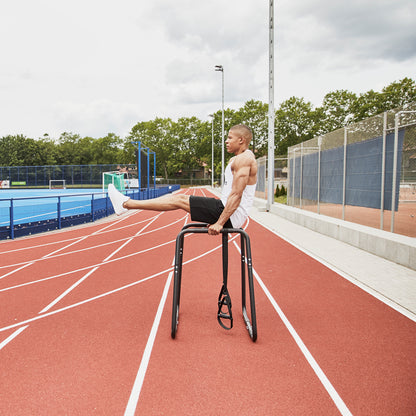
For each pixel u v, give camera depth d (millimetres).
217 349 3342
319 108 60625
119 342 3498
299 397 2574
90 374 2895
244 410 2424
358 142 9281
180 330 3791
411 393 2625
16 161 74750
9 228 9984
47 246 8922
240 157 3176
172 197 3336
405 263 6496
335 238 9664
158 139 79438
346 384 2748
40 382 2777
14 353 3273
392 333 3725
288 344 3457
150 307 4535
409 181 7461
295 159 15992
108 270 6465
